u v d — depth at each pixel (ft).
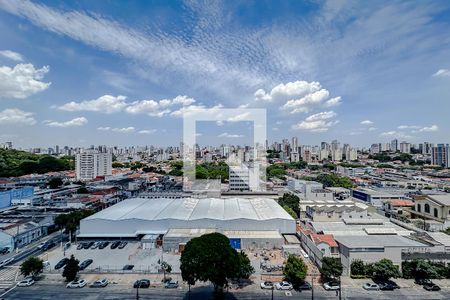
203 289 127.24
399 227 186.50
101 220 201.46
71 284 130.00
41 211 254.88
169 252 174.60
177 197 306.14
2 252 174.09
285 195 270.05
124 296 121.29
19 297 120.57
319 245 149.38
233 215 209.15
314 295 120.67
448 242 147.95
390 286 124.47
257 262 157.38
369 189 336.90
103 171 549.95
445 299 116.16
